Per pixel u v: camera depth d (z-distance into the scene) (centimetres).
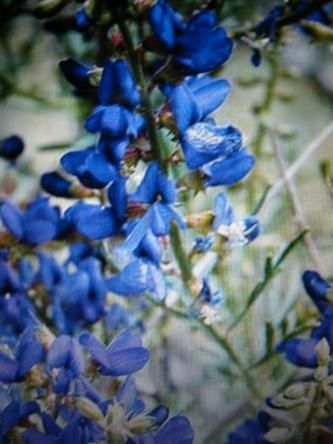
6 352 17
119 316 21
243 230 18
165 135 17
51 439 16
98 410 16
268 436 18
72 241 20
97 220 17
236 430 19
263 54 21
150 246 18
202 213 18
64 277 20
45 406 17
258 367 20
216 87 17
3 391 17
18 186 24
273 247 21
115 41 17
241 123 24
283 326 20
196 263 19
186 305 19
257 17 21
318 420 17
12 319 20
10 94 23
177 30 17
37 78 24
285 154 24
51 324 20
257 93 24
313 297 18
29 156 24
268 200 22
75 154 17
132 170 17
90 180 17
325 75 25
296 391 17
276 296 21
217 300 19
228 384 21
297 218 21
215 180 17
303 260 21
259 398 20
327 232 22
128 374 17
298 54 24
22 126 25
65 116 25
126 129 17
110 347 17
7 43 24
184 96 17
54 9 17
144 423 16
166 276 19
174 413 21
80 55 22
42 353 17
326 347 17
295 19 19
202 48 17
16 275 20
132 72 17
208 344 21
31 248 20
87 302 20
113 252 20
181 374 21
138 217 17
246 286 21
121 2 17
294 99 25
